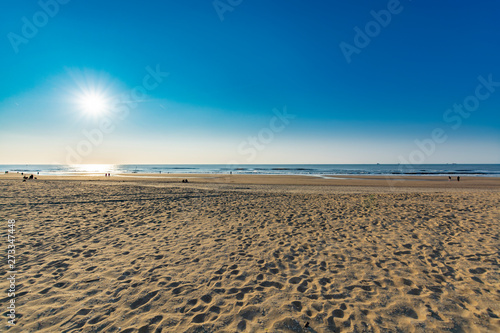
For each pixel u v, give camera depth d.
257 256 4.52
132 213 8.20
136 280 3.56
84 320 2.65
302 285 3.44
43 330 2.48
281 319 2.66
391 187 21.06
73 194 12.27
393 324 2.58
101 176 38.88
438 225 6.50
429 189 19.16
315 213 8.27
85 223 6.77
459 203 9.66
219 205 9.88
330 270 3.93
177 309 2.87
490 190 18.00
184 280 3.58
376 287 3.37
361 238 5.56
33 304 2.93
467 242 5.12
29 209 8.40
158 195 12.67
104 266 4.04
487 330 2.46
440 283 3.45
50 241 5.23
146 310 2.85
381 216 7.69
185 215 8.01
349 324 2.58
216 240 5.45
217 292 3.25
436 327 2.52
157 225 6.73
